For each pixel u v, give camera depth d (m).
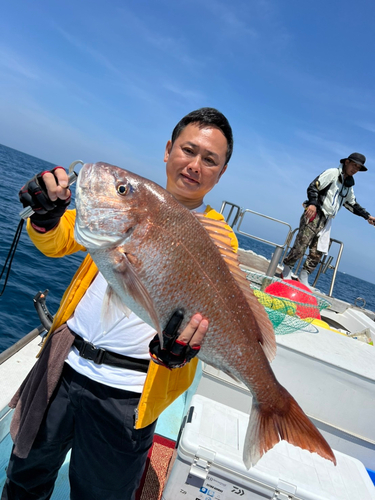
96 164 1.44
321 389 2.72
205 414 2.33
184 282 1.46
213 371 2.91
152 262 1.43
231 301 1.56
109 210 1.41
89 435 1.68
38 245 1.59
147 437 1.71
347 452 2.73
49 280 8.94
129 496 1.79
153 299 1.44
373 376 2.61
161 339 1.38
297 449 2.29
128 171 1.46
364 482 2.16
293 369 2.75
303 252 5.73
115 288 1.45
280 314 2.65
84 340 1.69
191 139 1.77
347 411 2.68
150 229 1.42
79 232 1.43
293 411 1.72
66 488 2.42
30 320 6.71
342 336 3.36
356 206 6.13
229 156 1.95
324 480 2.08
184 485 2.04
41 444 1.73
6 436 2.31
